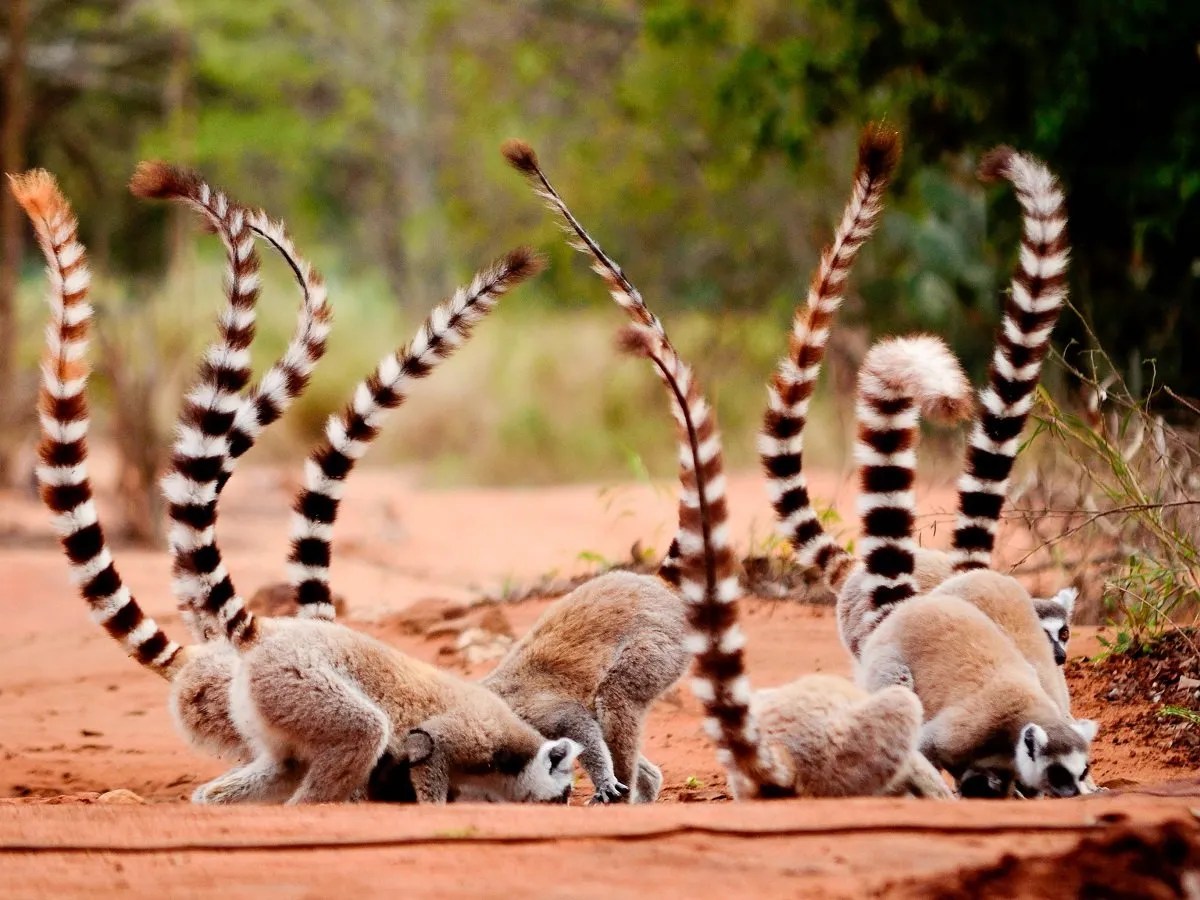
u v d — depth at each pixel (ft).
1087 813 29.84
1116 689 49.52
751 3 132.46
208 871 27.91
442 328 49.21
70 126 230.48
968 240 111.34
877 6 96.58
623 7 165.07
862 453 45.65
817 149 129.70
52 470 44.27
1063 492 63.46
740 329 158.71
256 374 177.37
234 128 216.95
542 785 40.42
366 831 30.01
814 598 68.23
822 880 26.23
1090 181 86.17
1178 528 52.85
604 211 156.46
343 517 134.10
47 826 31.35
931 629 40.01
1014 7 86.48
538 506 136.36
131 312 173.47
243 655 41.42
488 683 45.21
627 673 45.39
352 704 39.17
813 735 35.32
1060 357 58.75
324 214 264.72
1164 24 80.94
